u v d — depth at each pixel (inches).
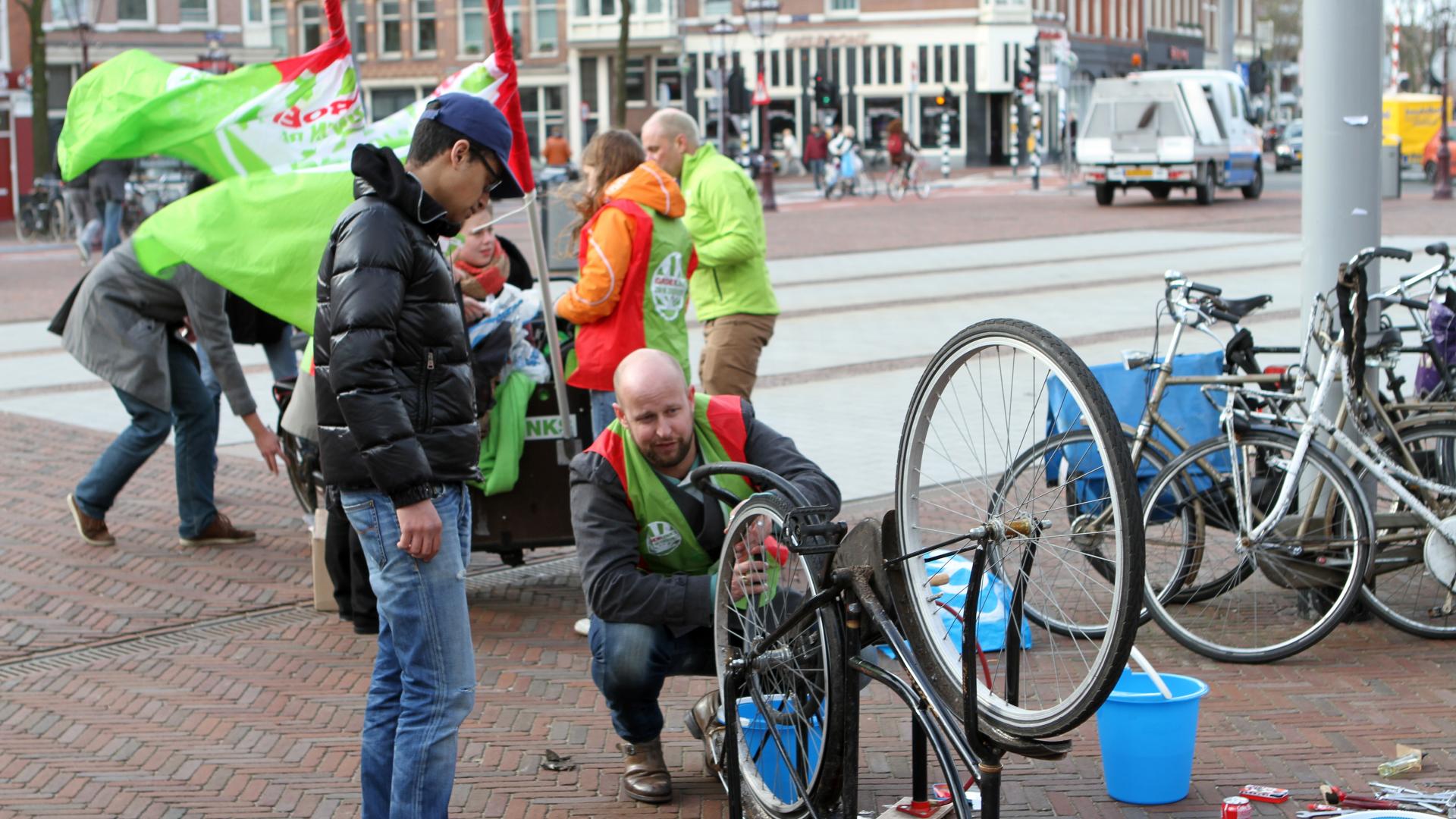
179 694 199.5
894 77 2246.6
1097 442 105.0
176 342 271.6
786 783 151.1
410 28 2188.7
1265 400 215.0
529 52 2224.4
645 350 156.5
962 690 120.3
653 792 161.6
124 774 172.2
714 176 263.9
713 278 270.1
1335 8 220.8
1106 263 727.7
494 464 228.2
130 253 263.1
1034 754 114.4
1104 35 2576.3
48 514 300.4
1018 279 671.1
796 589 146.8
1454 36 1750.7
